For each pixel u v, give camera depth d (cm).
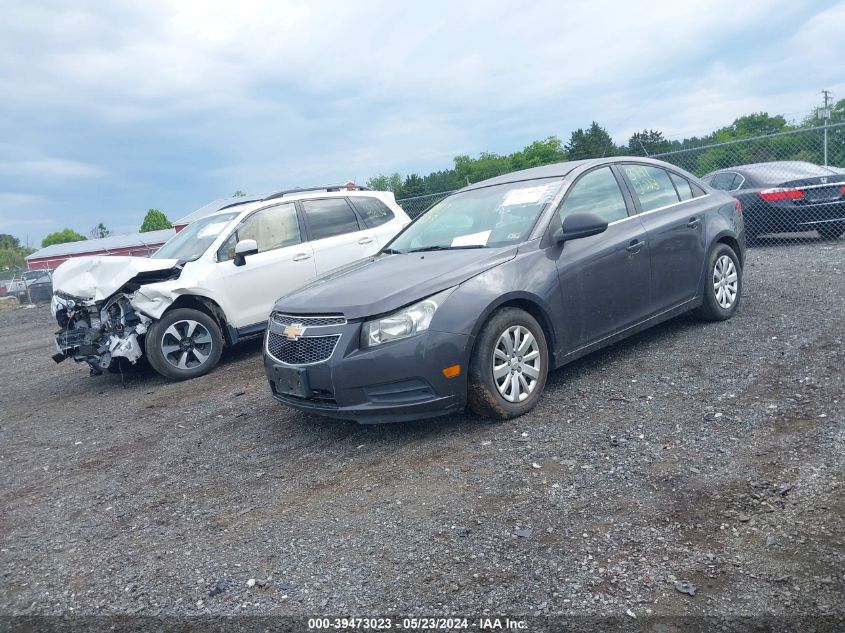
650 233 553
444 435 446
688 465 358
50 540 385
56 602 317
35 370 1003
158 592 312
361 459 431
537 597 268
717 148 1303
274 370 468
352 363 423
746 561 274
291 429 516
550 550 298
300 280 803
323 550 326
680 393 462
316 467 431
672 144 2003
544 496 346
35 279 3059
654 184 597
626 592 264
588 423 432
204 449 504
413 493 370
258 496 402
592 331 508
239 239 777
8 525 414
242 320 768
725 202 645
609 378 513
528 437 422
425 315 425
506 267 461
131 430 585
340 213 855
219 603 295
